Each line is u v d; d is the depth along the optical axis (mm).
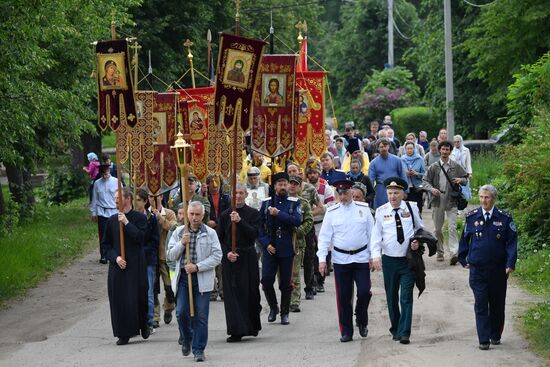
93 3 49781
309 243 31094
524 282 32188
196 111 35312
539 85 48406
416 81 140375
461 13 83562
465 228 23594
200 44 69500
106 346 25125
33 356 24078
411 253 23766
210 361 22781
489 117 81250
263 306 30844
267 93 31438
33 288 34938
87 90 50281
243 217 25672
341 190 24766
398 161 37688
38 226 52906
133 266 25391
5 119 38406
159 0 67250
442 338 24328
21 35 35562
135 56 28109
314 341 24922
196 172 35250
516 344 23234
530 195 38219
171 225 27734
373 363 21766
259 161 36938
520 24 63438
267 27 96250
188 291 23250
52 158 63938
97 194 41125
